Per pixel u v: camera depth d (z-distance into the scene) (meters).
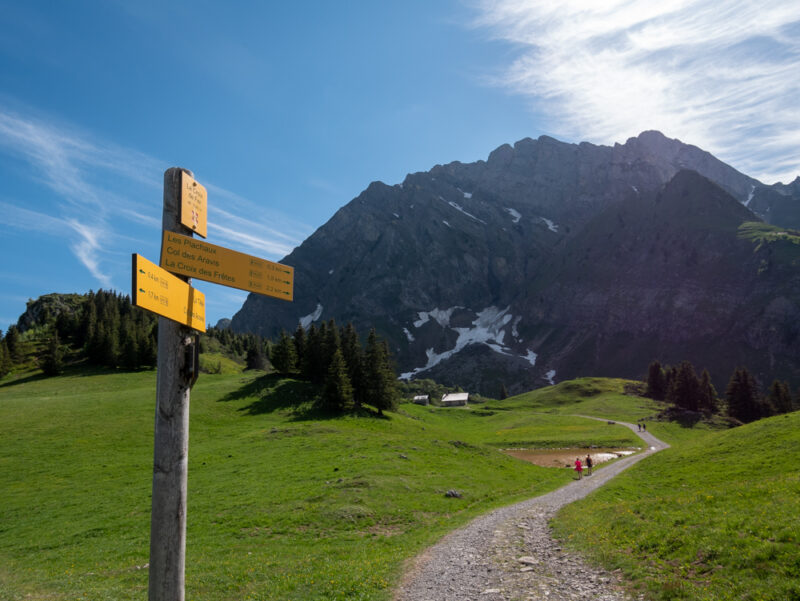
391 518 31.34
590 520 24.11
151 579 7.04
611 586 14.13
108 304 198.88
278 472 45.88
